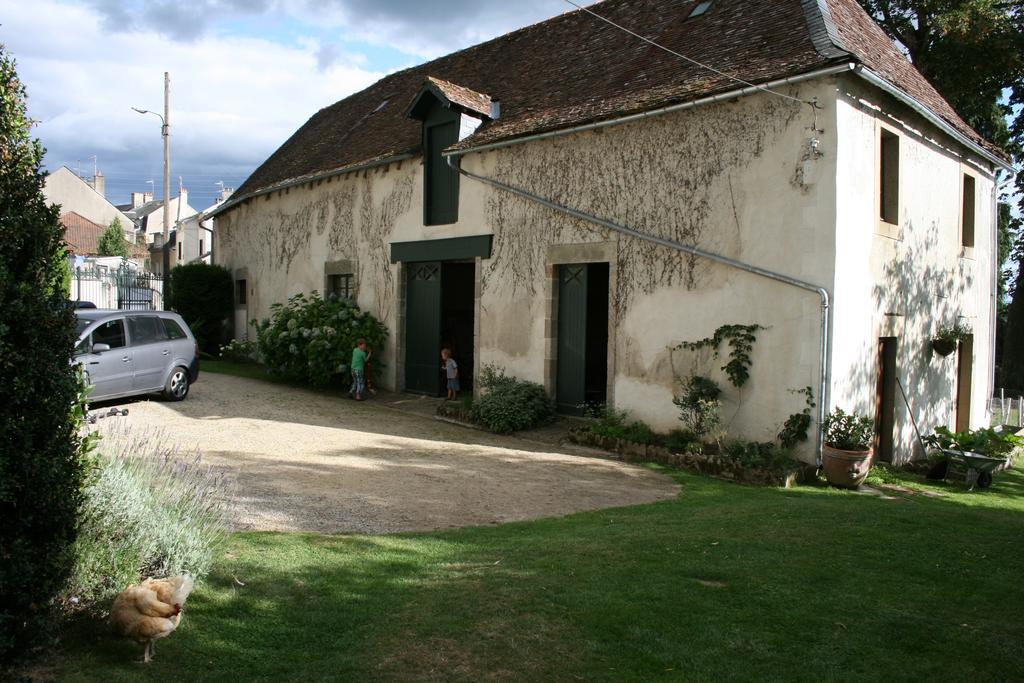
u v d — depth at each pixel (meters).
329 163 17.20
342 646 3.63
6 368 3.23
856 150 9.06
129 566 3.90
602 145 10.94
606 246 10.87
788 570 4.86
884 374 10.53
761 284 9.19
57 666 3.30
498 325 12.55
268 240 19.31
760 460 8.58
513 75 14.42
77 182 50.78
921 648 3.79
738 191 9.41
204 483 5.80
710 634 3.85
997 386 20.44
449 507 6.71
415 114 13.80
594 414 11.15
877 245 9.68
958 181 12.54
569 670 3.46
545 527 6.05
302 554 4.91
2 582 3.15
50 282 3.58
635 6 13.62
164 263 24.08
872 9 18.84
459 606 4.12
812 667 3.54
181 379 12.15
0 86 3.47
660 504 7.18
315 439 9.71
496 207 12.56
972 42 16.33
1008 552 5.64
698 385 9.53
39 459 3.32
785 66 8.87
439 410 12.48
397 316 14.80
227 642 3.62
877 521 6.39
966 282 12.92
